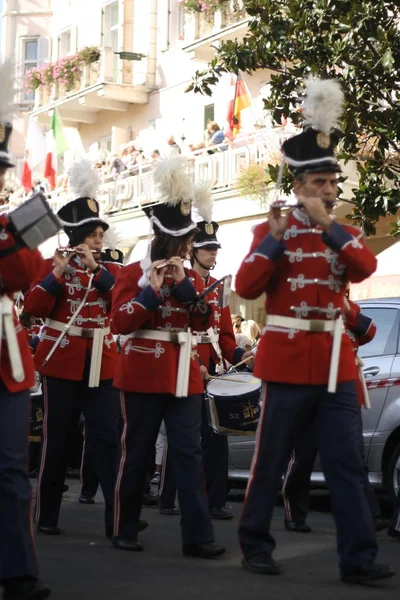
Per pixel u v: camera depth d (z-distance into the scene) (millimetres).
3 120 5559
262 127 21266
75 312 8242
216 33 25406
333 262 6324
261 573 6551
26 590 5566
